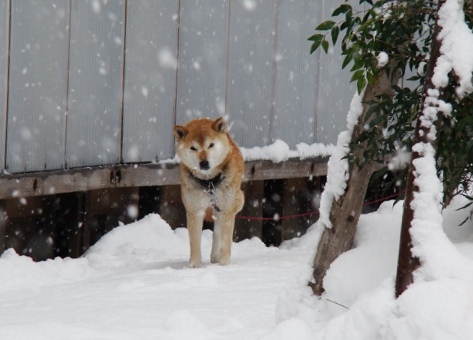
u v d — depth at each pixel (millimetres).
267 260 12555
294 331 5812
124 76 13844
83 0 13000
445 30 5461
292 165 16828
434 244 5270
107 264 12656
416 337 4895
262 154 16172
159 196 15477
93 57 13273
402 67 6320
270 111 16641
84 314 7621
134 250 13578
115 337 6449
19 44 12016
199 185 11875
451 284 4984
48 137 12641
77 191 13656
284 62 16859
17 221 13742
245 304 8008
